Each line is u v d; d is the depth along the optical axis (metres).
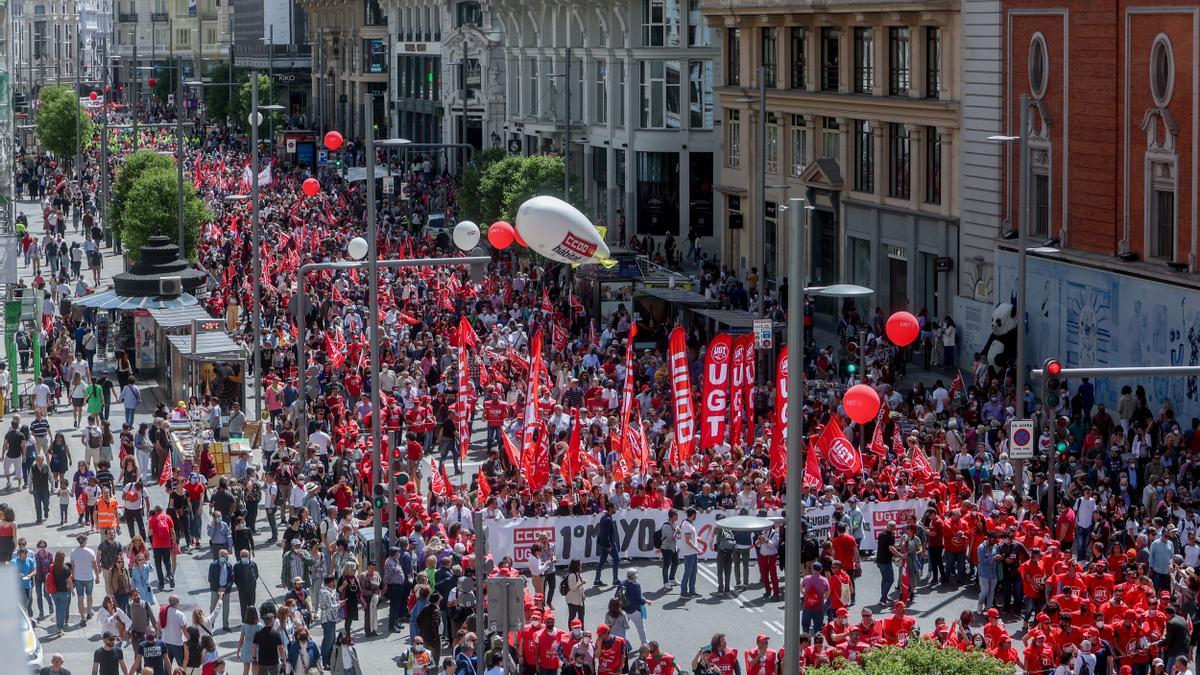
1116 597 54.06
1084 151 102.75
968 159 116.44
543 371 91.69
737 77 153.62
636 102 179.12
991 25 112.38
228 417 92.75
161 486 83.88
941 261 118.88
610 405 93.31
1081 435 83.75
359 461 77.81
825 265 140.38
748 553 67.31
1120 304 97.56
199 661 52.91
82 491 76.62
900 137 126.75
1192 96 91.56
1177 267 92.75
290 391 97.00
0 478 88.75
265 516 80.50
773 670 49.56
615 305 119.50
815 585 59.12
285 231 167.25
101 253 186.38
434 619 56.94
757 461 73.44
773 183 147.38
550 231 55.03
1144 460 77.50
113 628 54.47
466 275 133.50
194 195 154.12
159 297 110.56
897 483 73.06
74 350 113.00
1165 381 93.06
